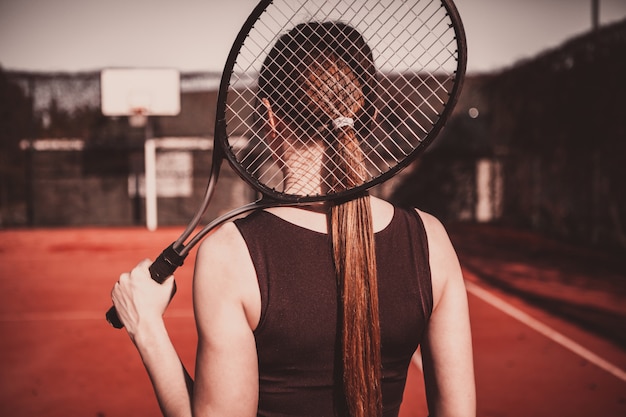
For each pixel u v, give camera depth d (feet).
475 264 33.96
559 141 44.24
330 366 3.18
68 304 23.43
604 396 13.25
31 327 19.65
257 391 3.17
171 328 19.45
